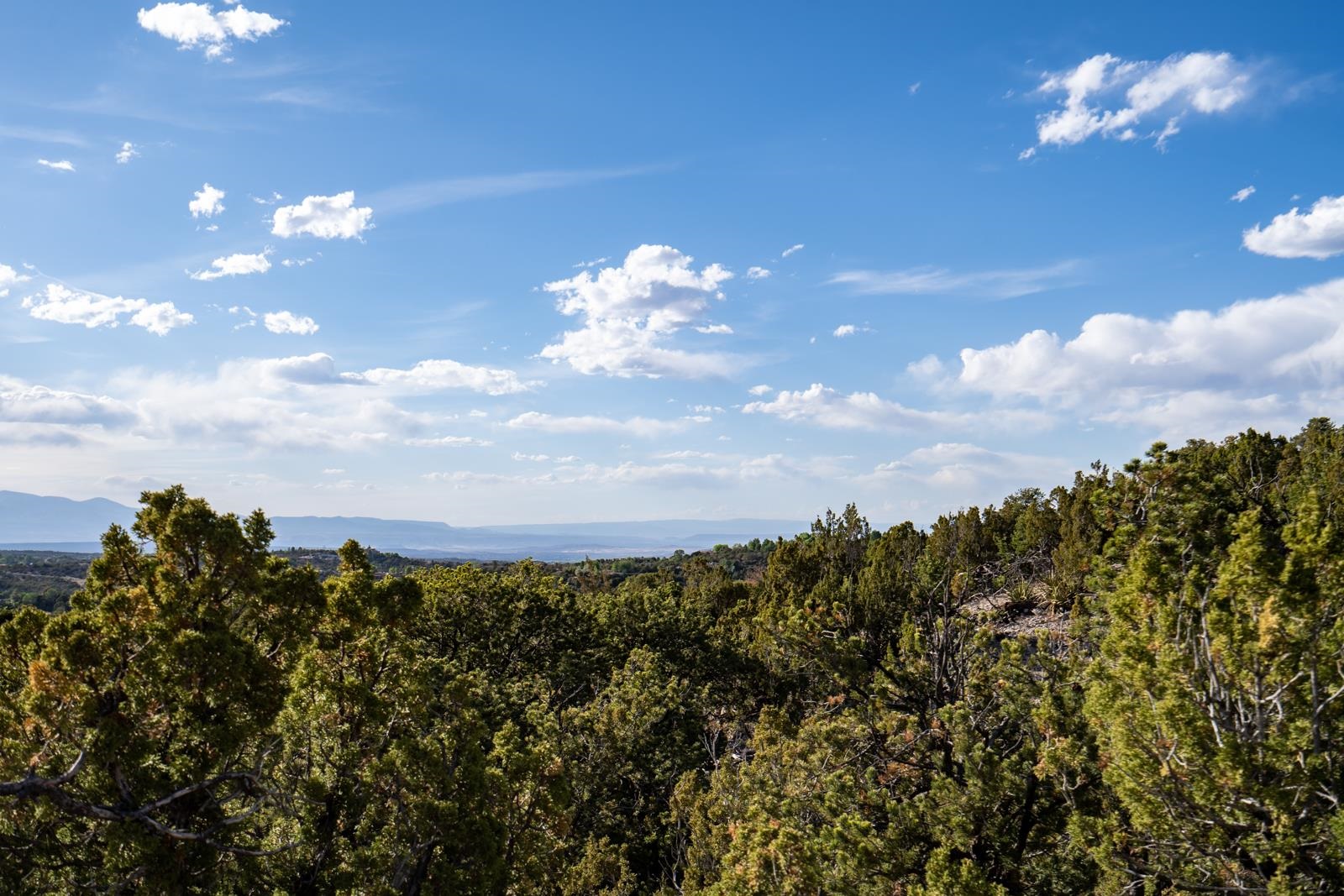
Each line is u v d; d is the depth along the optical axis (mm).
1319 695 9492
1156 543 16094
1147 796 10367
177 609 11352
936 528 51594
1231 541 16516
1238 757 9141
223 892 12234
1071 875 13852
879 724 18562
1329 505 20828
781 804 17516
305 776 13211
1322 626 9523
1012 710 15906
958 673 18828
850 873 14250
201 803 11516
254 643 12672
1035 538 47156
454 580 38188
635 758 30000
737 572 110312
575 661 41375
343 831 13180
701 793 25688
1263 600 9703
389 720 13836
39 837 11094
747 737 35250
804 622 21328
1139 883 11766
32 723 11320
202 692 11234
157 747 11398
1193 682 10055
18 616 12984
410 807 13125
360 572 14453
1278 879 9172
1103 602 18156
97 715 10969
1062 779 13672
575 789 27203
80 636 11008
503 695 31891
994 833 14406
